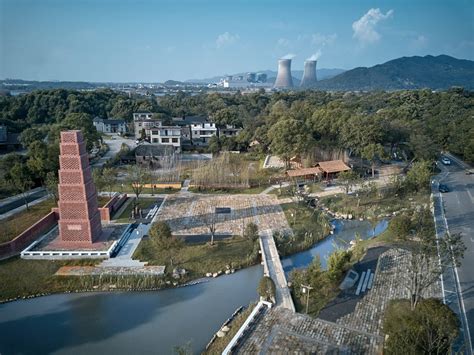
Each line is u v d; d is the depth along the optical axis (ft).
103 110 447.42
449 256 93.30
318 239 141.08
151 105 434.30
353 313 89.66
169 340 85.81
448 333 64.85
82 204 125.70
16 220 149.07
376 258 118.11
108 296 104.32
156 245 122.21
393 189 187.52
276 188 203.62
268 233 141.59
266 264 116.88
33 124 374.43
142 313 96.68
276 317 88.79
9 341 85.66
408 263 112.37
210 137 323.98
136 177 199.93
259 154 276.00
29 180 186.60
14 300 101.71
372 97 453.99
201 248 128.26
